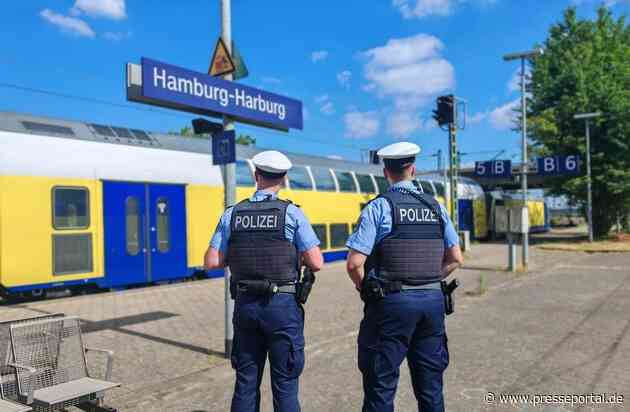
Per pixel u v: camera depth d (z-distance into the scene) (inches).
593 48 1104.2
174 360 237.1
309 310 366.9
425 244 129.0
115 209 450.6
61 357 155.9
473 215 1167.6
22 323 148.9
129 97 200.7
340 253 714.2
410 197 131.9
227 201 234.7
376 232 129.1
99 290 466.3
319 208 682.2
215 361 234.1
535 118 1087.6
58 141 419.2
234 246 138.4
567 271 584.1
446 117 710.5
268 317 132.6
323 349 255.0
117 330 302.4
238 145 610.5
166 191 495.8
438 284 132.1
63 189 414.9
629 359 228.2
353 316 343.3
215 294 441.4
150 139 502.6
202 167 533.3
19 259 385.1
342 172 739.4
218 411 175.3
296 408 134.8
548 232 1567.4
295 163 667.4
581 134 1056.2
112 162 451.8
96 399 148.9
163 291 458.3
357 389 196.7
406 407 177.9
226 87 230.7
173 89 205.9
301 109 281.0
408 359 135.9
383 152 137.0
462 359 232.1
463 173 1376.7
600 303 370.6
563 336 272.1
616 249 862.5
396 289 126.4
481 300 391.5
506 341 263.1
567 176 1072.8
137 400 185.5
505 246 1031.0
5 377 145.1
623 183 1007.0
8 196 381.7
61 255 410.3
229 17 239.6
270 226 135.1
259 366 137.1
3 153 382.6
